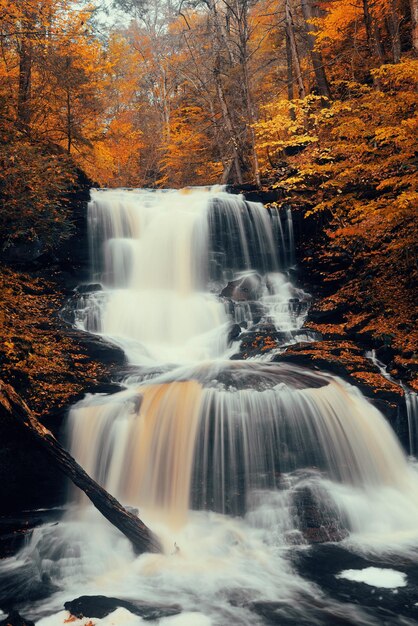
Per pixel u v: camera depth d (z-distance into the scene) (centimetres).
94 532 754
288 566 685
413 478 911
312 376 972
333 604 596
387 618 566
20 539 742
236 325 1284
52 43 1730
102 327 1294
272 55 2738
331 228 1558
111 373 1024
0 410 741
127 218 1552
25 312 1212
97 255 1487
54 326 1167
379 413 945
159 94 3616
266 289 1491
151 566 693
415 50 1352
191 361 1187
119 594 630
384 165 1289
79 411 883
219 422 848
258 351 1162
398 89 1577
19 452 834
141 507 838
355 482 870
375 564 686
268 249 1598
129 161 3203
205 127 2622
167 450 851
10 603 612
